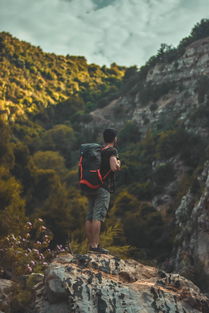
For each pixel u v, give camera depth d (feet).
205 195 102.89
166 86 305.12
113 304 13.76
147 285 14.80
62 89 481.46
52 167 249.96
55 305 14.03
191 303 14.60
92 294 13.83
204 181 136.56
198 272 98.17
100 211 16.78
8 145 109.60
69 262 15.21
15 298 15.48
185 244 118.52
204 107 216.54
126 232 137.39
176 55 325.01
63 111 402.72
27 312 14.94
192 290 15.06
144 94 318.24
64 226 82.53
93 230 16.78
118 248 29.14
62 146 313.12
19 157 119.03
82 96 475.31
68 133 320.50
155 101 303.89
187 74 299.99
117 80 553.23
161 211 167.73
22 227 29.68
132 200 162.81
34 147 302.25
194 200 131.85
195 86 279.90
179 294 14.85
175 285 15.33
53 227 82.79
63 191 97.09
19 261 21.30
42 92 451.94
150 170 207.62
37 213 85.56
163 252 134.10
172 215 152.76
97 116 358.02
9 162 109.19
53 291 13.88
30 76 462.60
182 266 109.60
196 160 187.32
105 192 16.90
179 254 118.21
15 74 441.27
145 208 156.04
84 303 13.55
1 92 397.60
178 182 181.16
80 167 16.83
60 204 87.10
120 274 15.29
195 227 113.70
